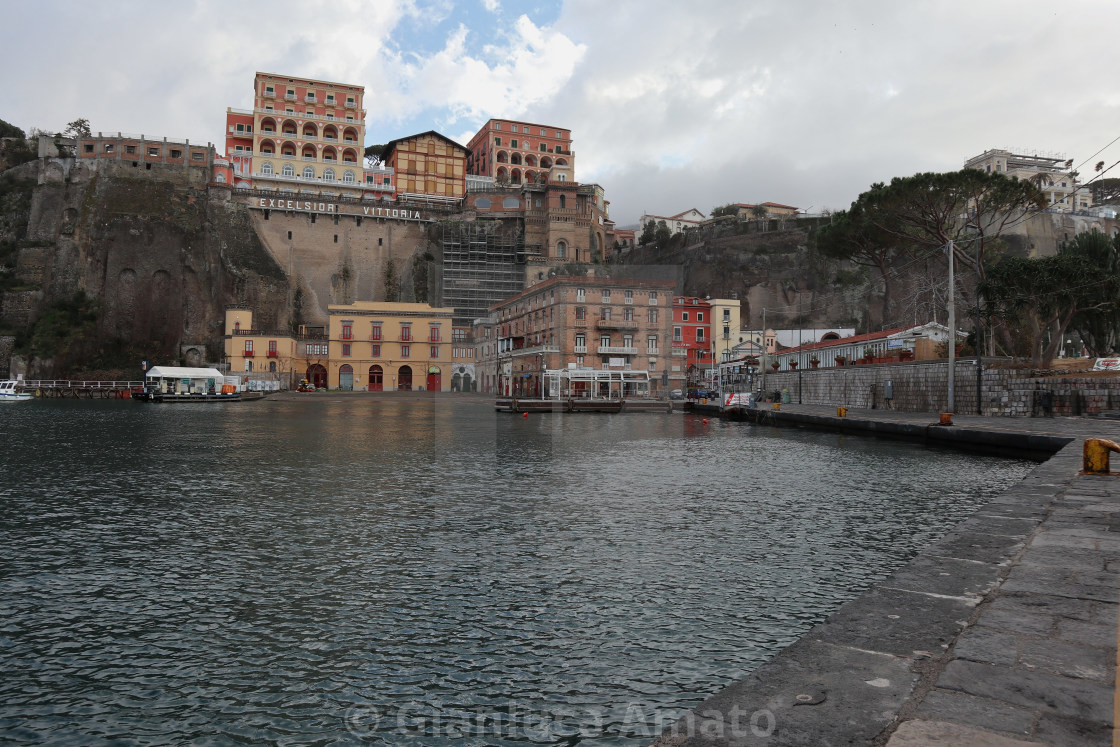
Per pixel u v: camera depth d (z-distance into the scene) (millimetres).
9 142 135375
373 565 9828
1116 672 3506
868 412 41344
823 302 117750
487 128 146875
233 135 129500
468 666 6547
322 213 127875
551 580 9102
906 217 49500
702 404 55844
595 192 141750
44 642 7191
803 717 3066
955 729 2879
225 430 35156
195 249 119875
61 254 116375
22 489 16484
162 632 7441
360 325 93312
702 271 127750
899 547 10828
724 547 10805
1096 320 42562
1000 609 4602
